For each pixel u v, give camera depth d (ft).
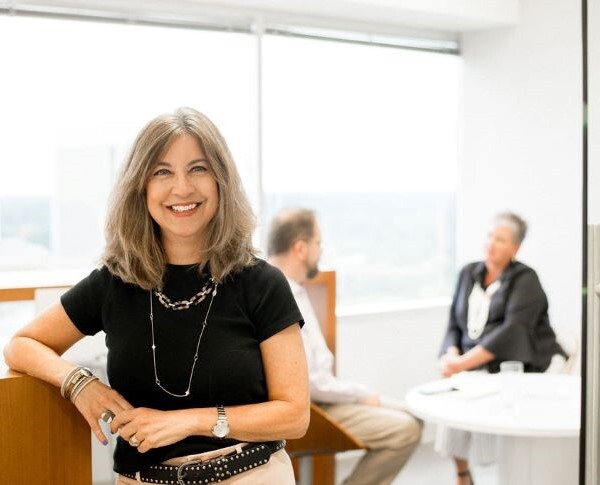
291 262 11.31
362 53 16.47
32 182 13.46
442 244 17.85
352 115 16.43
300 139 15.79
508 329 13.05
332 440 9.93
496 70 17.06
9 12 12.85
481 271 13.78
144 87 14.15
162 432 5.02
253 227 5.55
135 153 5.39
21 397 5.26
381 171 16.90
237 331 5.37
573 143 15.96
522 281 13.25
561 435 9.23
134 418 5.11
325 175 16.17
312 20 15.62
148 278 5.40
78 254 13.91
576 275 16.05
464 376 12.01
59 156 13.61
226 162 5.41
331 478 11.61
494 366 13.17
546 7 16.17
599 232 4.26
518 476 10.30
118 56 13.91
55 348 5.66
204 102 14.69
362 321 16.01
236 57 14.96
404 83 17.06
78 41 13.58
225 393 5.28
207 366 5.27
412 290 17.48
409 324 16.66
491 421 9.57
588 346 4.28
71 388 5.25
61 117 13.58
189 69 14.51
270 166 15.46
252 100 15.06
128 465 5.36
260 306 5.40
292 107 15.65
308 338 11.34
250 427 5.16
